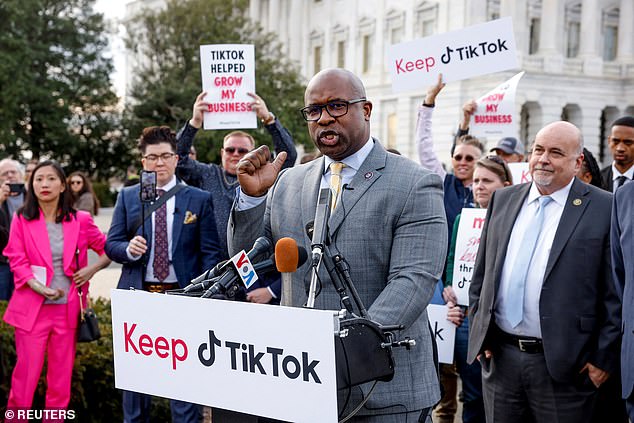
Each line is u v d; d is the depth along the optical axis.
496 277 4.24
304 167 3.29
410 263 2.86
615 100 46.97
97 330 5.53
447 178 6.87
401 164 3.06
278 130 6.61
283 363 2.26
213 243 5.48
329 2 56.88
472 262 5.52
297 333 2.22
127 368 2.63
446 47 6.98
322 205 2.77
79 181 10.48
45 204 5.46
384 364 2.47
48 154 40.94
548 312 3.96
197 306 2.43
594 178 5.50
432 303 5.71
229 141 6.10
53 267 5.38
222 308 2.38
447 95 44.03
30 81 37.03
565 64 45.59
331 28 56.66
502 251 4.27
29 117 39.16
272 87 35.31
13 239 5.38
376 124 51.41
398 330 2.61
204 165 6.34
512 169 7.05
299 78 41.12
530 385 4.07
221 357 2.39
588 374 3.94
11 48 37.00
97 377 5.80
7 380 5.71
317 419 2.20
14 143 37.78
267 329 2.28
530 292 4.08
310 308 2.36
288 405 2.25
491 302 4.23
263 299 5.23
